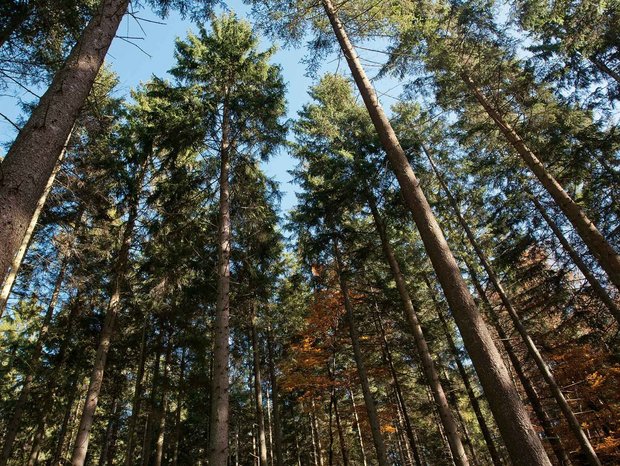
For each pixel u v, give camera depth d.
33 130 3.73
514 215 13.28
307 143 15.47
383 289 14.53
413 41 9.19
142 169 13.87
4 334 16.08
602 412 12.80
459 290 5.05
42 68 7.95
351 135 14.56
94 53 4.67
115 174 12.15
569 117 11.47
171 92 11.47
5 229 3.06
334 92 13.30
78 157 11.20
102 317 14.02
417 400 21.67
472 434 25.11
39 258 11.14
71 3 7.06
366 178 13.06
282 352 20.44
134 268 14.21
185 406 22.41
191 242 11.69
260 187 12.66
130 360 16.70
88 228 12.27
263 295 14.02
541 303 13.37
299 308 19.88
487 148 13.43
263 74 12.17
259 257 13.33
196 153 13.38
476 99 12.00
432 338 15.91
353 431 27.70
